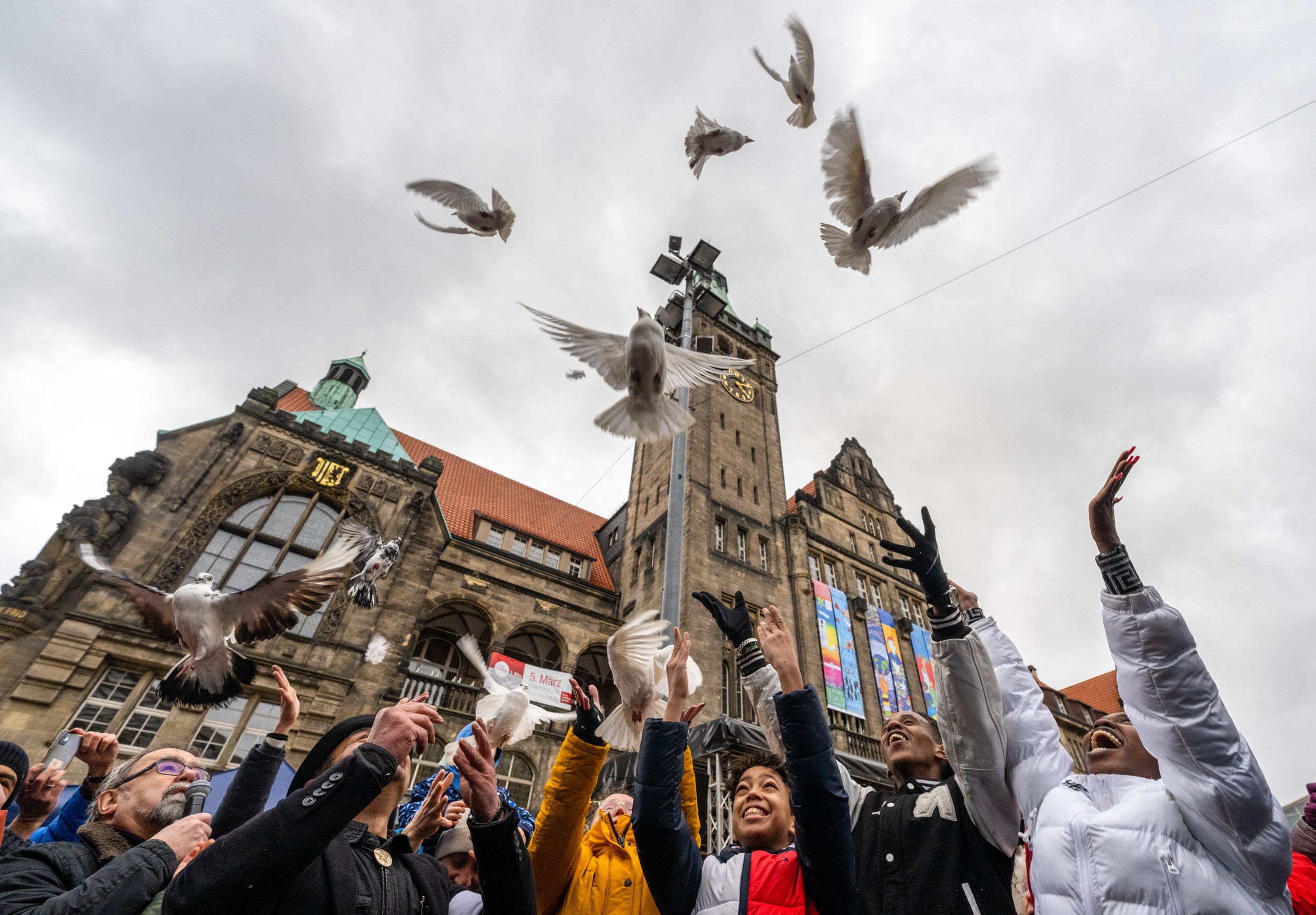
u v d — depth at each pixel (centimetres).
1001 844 272
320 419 2234
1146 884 217
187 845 273
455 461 3159
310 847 195
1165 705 233
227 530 1784
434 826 321
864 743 2095
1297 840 375
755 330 3719
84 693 1375
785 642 328
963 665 281
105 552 1571
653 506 2703
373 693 1678
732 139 422
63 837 406
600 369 316
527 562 2388
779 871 290
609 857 338
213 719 1477
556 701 1842
